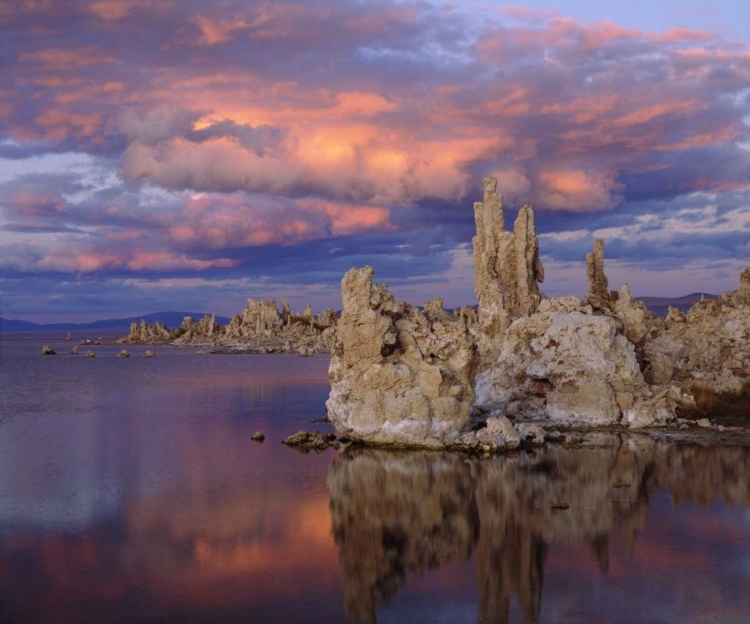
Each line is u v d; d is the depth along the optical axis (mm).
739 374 66375
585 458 47031
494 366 62906
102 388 106562
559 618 23781
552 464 45469
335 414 53500
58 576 27453
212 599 25391
